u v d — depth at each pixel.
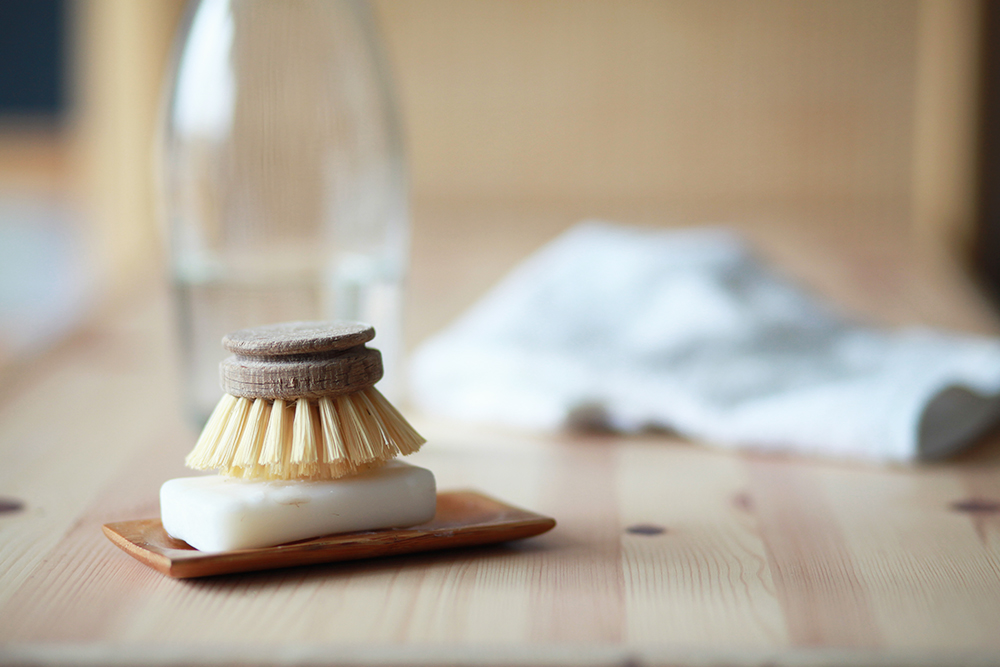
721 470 0.56
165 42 1.57
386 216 0.60
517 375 0.64
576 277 0.73
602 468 0.57
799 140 1.62
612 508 0.52
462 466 0.57
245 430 0.44
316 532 0.44
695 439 0.61
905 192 1.60
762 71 1.61
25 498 0.52
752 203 1.61
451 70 1.64
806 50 1.59
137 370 0.74
